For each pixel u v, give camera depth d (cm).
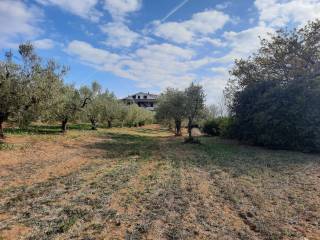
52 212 574
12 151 1340
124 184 812
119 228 501
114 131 3641
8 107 1523
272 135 1703
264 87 1872
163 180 877
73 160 1233
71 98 2508
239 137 2170
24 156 1252
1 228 489
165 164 1184
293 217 561
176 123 3145
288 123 1591
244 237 471
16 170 970
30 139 1852
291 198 684
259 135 1833
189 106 2259
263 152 1570
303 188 773
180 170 1049
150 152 1612
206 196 707
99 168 1063
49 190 734
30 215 555
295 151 1605
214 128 3175
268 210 601
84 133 2773
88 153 1482
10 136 1883
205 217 561
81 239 453
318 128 1466
